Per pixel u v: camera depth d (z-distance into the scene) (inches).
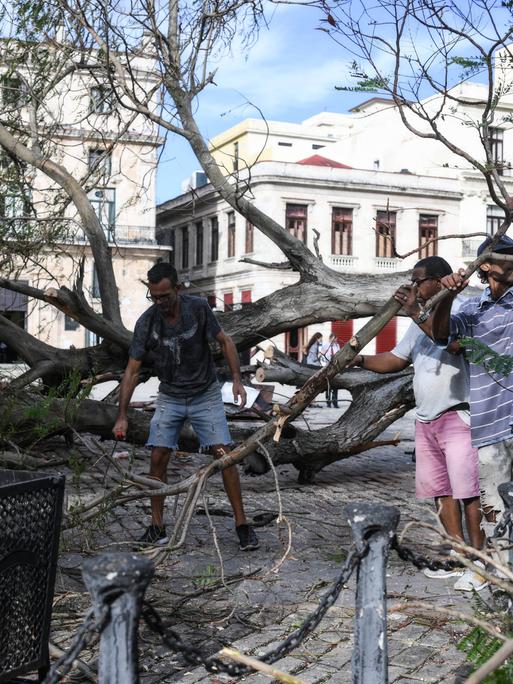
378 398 304.2
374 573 82.2
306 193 1557.6
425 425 171.9
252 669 75.2
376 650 81.7
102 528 180.2
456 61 145.6
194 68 253.9
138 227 1476.4
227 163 1582.2
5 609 99.8
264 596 163.0
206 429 205.0
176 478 315.9
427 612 150.4
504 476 165.0
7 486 98.3
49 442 306.2
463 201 1638.8
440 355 168.6
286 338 1524.4
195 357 202.5
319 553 200.8
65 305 274.1
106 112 310.5
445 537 89.0
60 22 270.1
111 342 292.7
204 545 206.8
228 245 1688.0
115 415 287.0
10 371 299.0
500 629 115.0
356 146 1931.6
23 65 292.2
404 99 148.9
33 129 291.6
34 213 311.7
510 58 143.9
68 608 151.2
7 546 99.4
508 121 148.3
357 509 83.1
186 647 75.3
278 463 300.0
